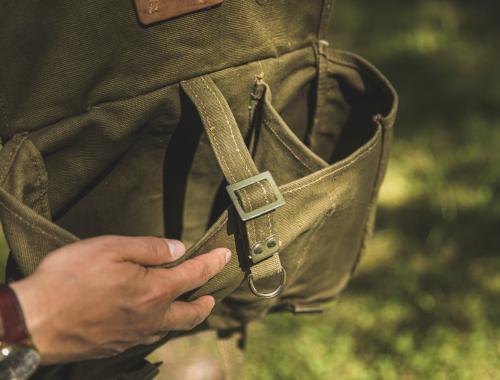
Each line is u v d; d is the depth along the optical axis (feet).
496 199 7.33
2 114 2.99
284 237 3.14
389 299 6.31
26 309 2.44
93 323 2.56
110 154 3.33
